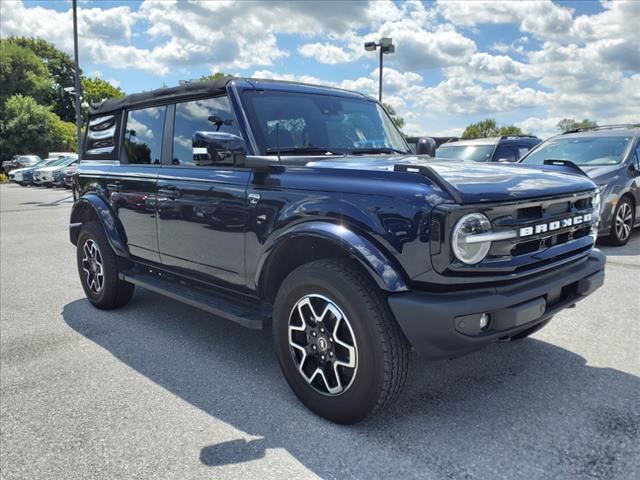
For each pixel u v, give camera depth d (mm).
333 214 2805
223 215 3480
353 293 2682
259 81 3768
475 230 2523
